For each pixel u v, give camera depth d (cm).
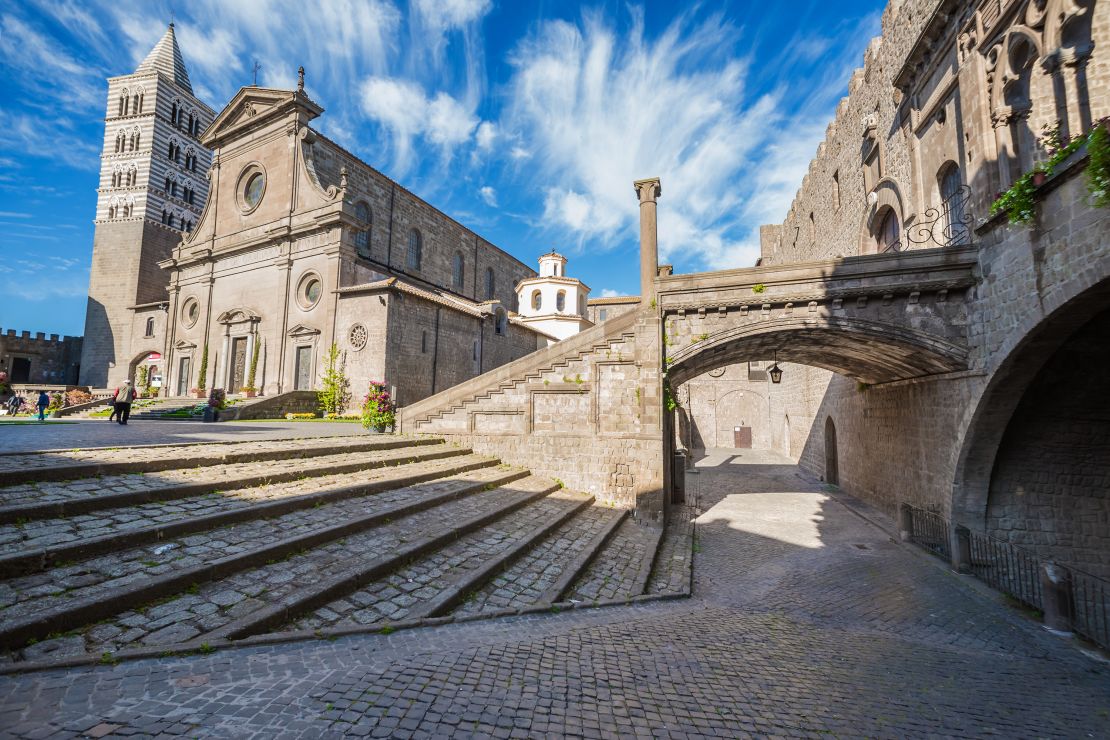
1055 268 809
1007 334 940
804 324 1190
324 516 767
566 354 1456
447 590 639
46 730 292
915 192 1426
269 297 2738
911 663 629
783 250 3416
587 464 1412
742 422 4022
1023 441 1093
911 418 1368
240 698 355
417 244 3438
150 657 396
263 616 479
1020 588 965
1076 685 617
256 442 1104
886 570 1062
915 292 1097
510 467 1452
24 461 717
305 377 2584
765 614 792
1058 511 1084
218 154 3186
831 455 2228
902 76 1459
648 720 409
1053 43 909
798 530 1386
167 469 812
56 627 407
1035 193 845
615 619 682
